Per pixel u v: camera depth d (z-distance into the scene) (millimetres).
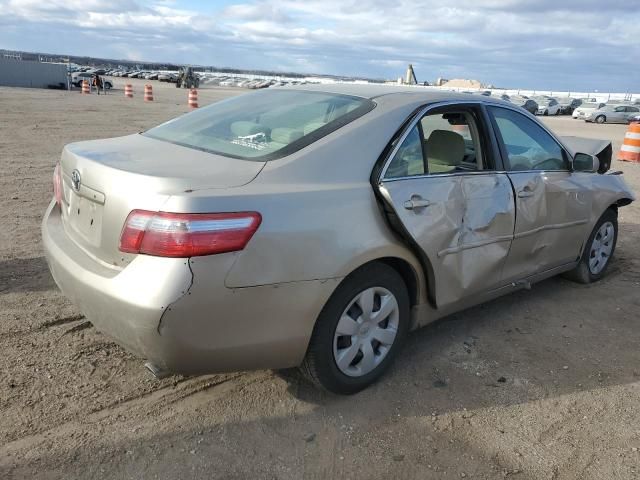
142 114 21281
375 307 3100
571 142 6152
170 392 3074
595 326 4188
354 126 3082
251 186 2594
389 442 2779
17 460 2500
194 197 2383
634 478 2602
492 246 3639
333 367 2938
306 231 2627
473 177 3518
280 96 3715
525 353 3730
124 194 2500
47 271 4605
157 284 2330
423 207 3107
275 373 3311
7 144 11648
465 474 2584
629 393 3314
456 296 3484
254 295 2502
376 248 2898
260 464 2584
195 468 2533
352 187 2881
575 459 2721
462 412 3047
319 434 2811
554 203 4172
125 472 2480
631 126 13625
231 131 3270
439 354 3654
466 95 3758
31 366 3219
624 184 5098
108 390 3055
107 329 2574
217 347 2496
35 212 6383
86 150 3061
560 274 5113
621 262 5711
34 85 49281
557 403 3178
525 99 45844
